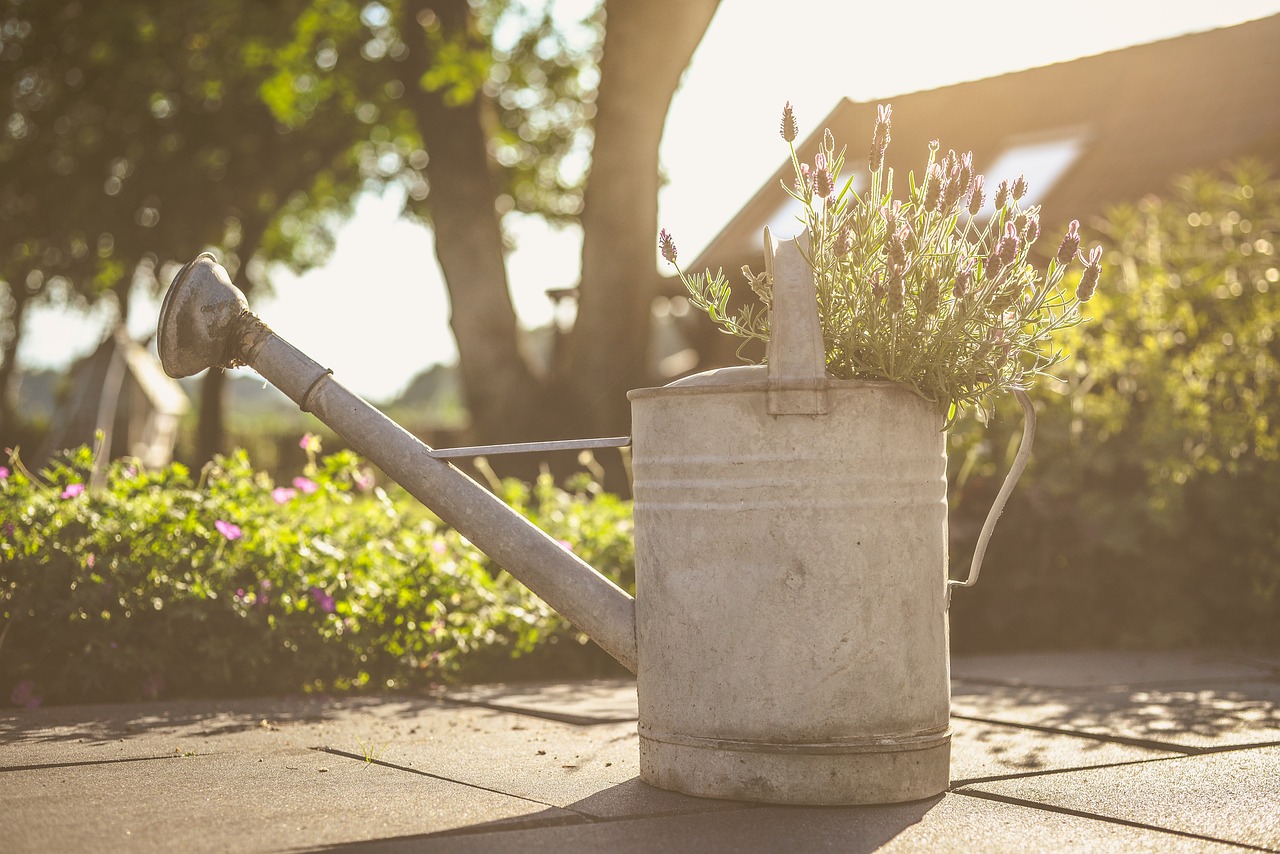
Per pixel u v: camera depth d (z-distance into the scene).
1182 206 6.99
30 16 16.56
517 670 4.52
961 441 5.57
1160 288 6.05
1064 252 2.49
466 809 2.26
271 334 2.66
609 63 10.02
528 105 19.41
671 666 2.44
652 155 10.19
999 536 5.34
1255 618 5.48
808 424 2.36
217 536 4.09
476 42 12.24
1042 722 3.28
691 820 2.22
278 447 25.61
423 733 3.15
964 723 3.31
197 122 18.19
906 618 2.40
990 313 2.46
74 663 3.67
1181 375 5.67
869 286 2.49
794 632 2.35
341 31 16.55
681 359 15.18
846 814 2.28
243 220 20.69
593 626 2.54
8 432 23.44
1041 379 5.66
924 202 2.52
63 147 17.58
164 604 3.83
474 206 11.38
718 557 2.39
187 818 2.16
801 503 2.36
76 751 2.81
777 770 2.34
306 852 1.95
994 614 5.27
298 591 4.06
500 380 11.08
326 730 3.18
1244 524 5.39
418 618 4.24
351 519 4.80
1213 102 13.39
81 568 3.76
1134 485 5.60
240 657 3.86
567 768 2.69
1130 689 3.97
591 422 10.42
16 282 20.91
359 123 19.73
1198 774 2.62
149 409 14.22
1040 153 14.16
